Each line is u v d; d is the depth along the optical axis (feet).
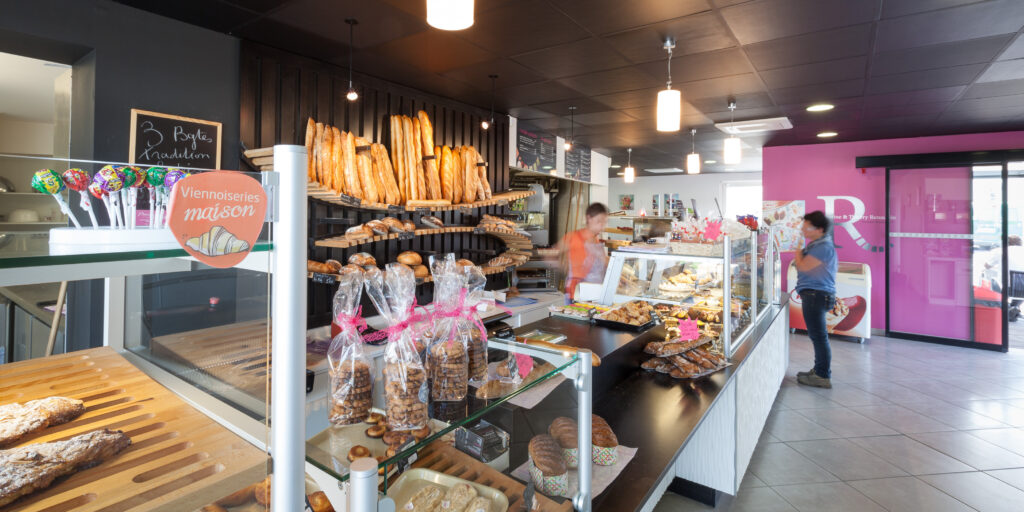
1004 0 7.98
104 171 1.89
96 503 1.87
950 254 19.30
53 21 7.20
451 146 13.92
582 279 14.16
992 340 18.52
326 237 10.30
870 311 20.29
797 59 10.77
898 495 8.57
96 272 1.86
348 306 2.96
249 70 9.30
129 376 2.75
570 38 9.52
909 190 19.98
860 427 11.45
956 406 12.75
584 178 22.36
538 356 3.97
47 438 2.15
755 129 18.01
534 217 23.15
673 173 34.37
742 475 8.63
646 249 9.78
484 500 3.22
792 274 21.59
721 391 7.40
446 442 3.57
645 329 8.55
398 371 2.85
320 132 9.75
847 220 21.22
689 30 9.21
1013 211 18.48
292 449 2.13
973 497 8.50
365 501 2.18
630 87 12.85
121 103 7.88
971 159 18.25
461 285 3.40
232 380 2.31
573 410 3.94
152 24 8.17
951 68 11.35
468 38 9.48
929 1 8.03
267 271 2.12
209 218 1.86
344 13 8.25
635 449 5.51
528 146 17.63
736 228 9.70
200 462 2.12
